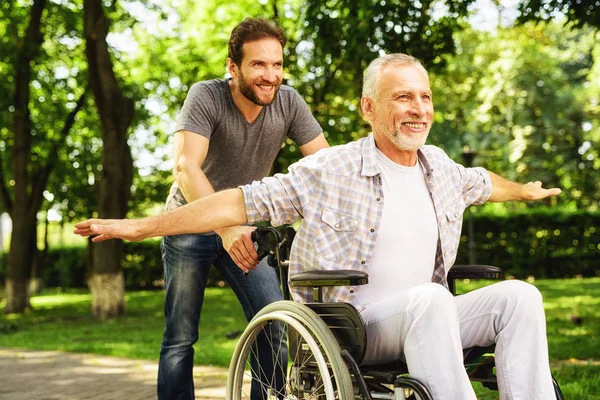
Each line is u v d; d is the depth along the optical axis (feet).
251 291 12.55
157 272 79.41
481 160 82.07
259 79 11.61
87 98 55.88
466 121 84.79
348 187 9.61
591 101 81.92
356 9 32.71
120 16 52.80
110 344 30.68
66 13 53.42
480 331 9.20
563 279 67.56
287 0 50.37
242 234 10.42
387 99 9.57
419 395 8.20
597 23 29.94
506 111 81.82
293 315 9.16
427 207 9.82
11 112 50.85
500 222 69.00
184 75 56.59
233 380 10.22
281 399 11.10
